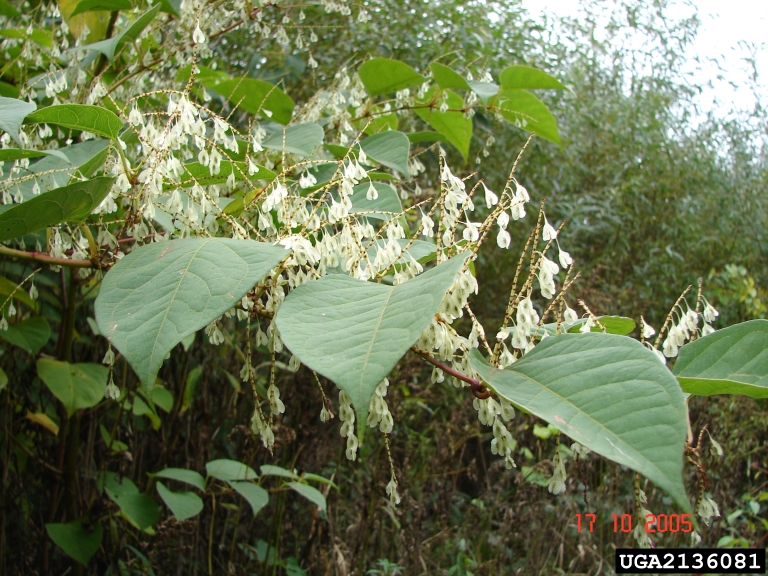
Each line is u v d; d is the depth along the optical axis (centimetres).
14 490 249
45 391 271
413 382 360
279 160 199
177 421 303
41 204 106
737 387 94
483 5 432
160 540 240
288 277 108
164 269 93
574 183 504
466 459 438
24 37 226
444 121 270
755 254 586
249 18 254
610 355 80
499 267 471
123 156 121
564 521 345
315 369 70
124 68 232
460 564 309
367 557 315
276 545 274
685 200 527
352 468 360
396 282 109
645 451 67
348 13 280
